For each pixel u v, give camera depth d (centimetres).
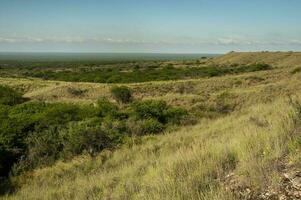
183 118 1942
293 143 557
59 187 904
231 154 642
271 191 424
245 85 3919
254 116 1319
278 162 502
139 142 1372
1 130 1413
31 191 905
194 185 515
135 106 2091
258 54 8862
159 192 520
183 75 5609
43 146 1300
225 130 1257
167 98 2923
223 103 2530
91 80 5428
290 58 7681
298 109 792
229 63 8569
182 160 683
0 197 897
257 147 609
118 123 1630
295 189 412
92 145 1315
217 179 525
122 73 6125
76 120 1805
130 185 678
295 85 2992
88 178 934
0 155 1190
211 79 4128
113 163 1112
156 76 5494
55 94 3628
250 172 488
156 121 1745
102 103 2373
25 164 1188
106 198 652
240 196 434
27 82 4316
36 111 2005
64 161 1212
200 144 878
